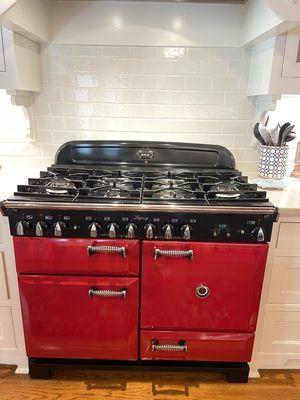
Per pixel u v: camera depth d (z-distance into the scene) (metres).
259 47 1.54
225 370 1.40
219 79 1.71
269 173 1.65
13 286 1.33
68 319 1.31
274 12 1.15
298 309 1.37
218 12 1.61
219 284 1.25
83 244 1.20
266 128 1.75
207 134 1.81
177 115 1.77
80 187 1.31
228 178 1.51
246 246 1.20
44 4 1.55
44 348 1.36
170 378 1.46
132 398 1.36
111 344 1.35
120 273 1.25
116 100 1.75
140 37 1.64
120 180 1.44
